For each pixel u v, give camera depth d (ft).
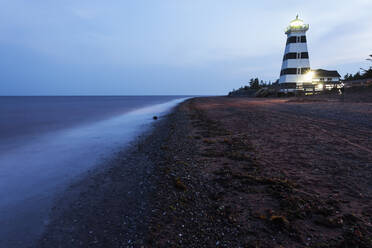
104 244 10.27
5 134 50.65
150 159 24.11
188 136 34.86
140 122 66.80
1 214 14.34
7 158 28.91
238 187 14.96
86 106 196.65
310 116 48.60
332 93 127.54
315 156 20.88
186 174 18.02
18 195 17.33
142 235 10.57
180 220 11.52
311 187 14.29
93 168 23.16
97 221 12.46
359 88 113.70
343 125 35.73
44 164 25.89
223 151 24.47
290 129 35.14
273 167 18.44
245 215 11.48
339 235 9.50
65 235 11.46
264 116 53.88
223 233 10.12
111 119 81.05
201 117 61.82
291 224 10.44
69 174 21.86
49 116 98.63
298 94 148.36
